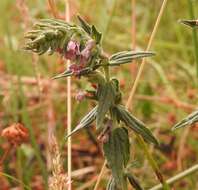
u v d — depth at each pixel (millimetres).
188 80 5363
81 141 4785
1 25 6172
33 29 2441
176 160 4562
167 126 4918
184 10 6070
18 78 4500
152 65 5156
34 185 4289
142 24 6090
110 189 2629
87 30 2439
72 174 4273
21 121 4680
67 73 2459
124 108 2561
